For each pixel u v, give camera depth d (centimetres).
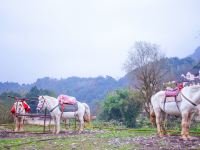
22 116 1953
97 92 12875
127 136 1455
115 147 1125
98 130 1959
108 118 4541
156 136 1398
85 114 1875
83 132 1791
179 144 1147
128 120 4378
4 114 2986
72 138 1425
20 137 1581
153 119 1509
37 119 2995
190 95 1280
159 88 4459
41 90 6022
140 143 1187
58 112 1761
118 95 4544
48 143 1287
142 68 4625
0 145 1261
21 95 5716
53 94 6116
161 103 1412
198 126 2191
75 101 1828
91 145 1194
